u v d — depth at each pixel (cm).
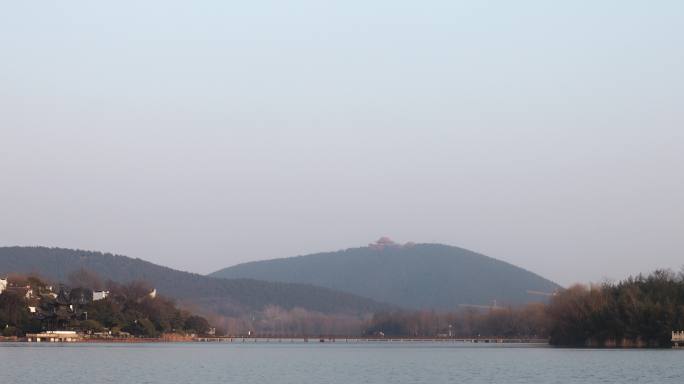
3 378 16675
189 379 17312
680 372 17912
